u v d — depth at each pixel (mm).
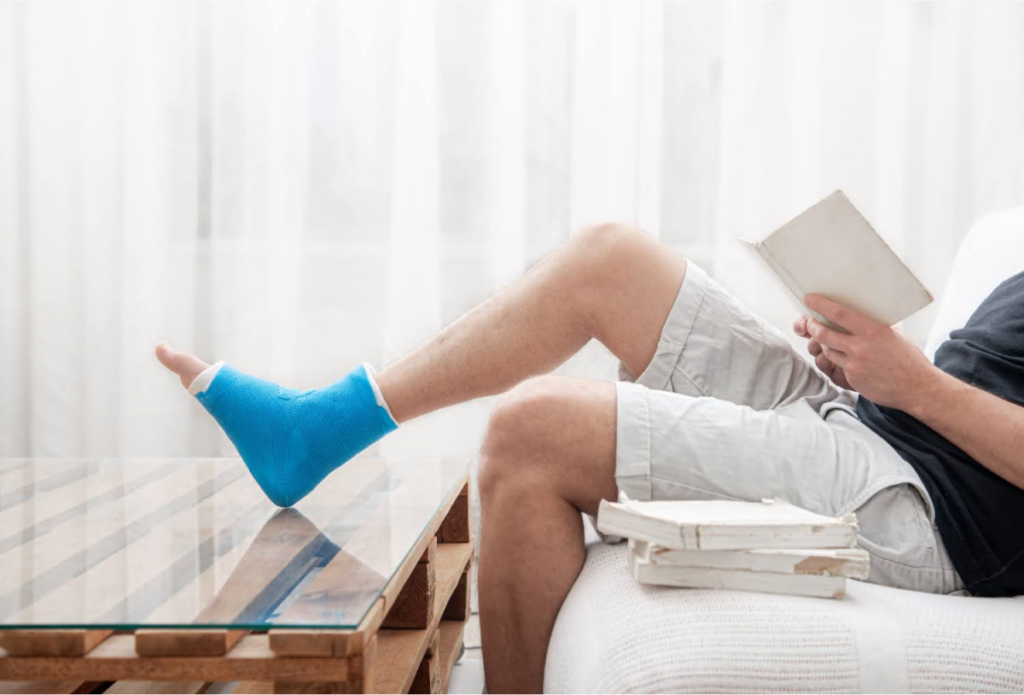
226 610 858
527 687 1189
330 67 2273
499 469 1154
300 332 2309
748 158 2250
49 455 2346
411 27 2236
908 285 1040
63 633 817
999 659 927
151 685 1223
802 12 2219
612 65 2234
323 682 820
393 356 2301
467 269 2297
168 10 2266
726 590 987
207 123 2293
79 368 2348
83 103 2285
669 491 1107
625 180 2260
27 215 2336
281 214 2277
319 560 998
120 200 2307
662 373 1236
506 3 2229
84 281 2314
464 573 1538
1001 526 1091
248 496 1302
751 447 1111
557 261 1242
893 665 915
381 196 2293
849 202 1006
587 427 1125
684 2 2232
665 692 904
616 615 984
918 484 1099
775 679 906
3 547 1062
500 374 1248
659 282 1230
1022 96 2223
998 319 1198
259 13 2248
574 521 1171
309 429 1224
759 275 2240
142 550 1043
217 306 2295
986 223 1547
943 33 2225
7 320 2350
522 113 2246
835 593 988
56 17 2283
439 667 1288
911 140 2250
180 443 2338
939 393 1093
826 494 1102
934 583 1093
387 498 1280
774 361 1260
